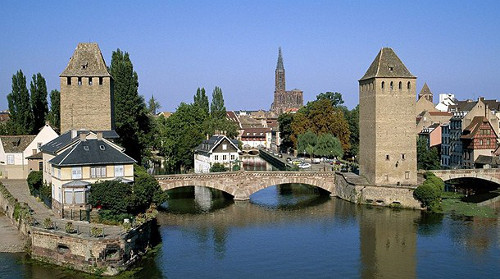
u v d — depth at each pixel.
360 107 105.44
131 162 71.62
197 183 97.62
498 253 64.88
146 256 63.88
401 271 59.00
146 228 66.00
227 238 73.56
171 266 60.53
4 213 82.00
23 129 119.19
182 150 147.50
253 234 76.00
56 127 123.62
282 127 188.00
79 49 97.81
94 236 56.06
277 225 81.56
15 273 55.47
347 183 101.31
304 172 104.94
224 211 92.50
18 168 104.38
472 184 119.50
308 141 149.88
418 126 168.25
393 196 93.38
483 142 129.00
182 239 72.88
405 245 69.00
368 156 101.19
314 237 73.94
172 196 108.50
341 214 88.62
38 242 60.12
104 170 70.31
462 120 135.25
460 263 61.38
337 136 155.75
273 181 103.06
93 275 54.97
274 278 57.03
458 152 137.62
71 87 95.75
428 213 87.69
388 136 98.38
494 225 78.75
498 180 109.50
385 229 77.50
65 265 57.56
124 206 64.56
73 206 67.31
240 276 57.56
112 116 100.50
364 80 102.50
